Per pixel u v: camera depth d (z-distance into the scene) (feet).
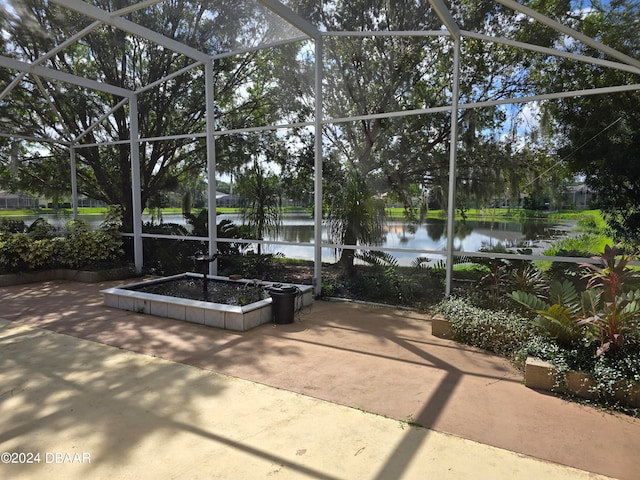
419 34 17.20
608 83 15.48
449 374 11.54
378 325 16.28
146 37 19.33
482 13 18.10
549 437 8.39
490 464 7.48
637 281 14.57
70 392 10.37
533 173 16.69
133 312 18.30
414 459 7.63
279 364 12.25
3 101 26.45
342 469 7.31
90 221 30.78
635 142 14.85
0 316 17.63
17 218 30.71
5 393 10.33
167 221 28.19
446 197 18.75
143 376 11.37
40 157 29.94
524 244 16.94
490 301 15.72
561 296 12.65
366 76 21.80
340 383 10.93
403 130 20.43
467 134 17.90
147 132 29.27
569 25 16.03
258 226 23.97
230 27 25.55
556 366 10.47
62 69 27.53
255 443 8.11
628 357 10.11
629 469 7.38
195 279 22.40
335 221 21.56
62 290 23.15
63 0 15.87
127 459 7.61
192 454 7.76
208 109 23.31
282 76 24.11
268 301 16.96
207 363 12.33
